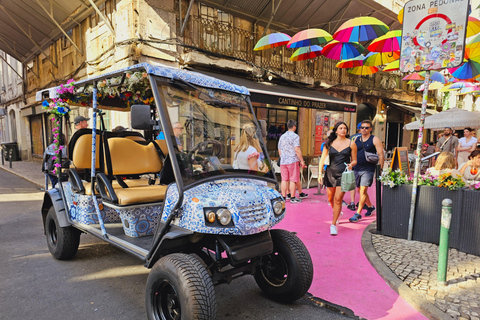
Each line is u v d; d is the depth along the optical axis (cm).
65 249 408
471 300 307
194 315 218
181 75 287
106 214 387
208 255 294
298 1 1041
